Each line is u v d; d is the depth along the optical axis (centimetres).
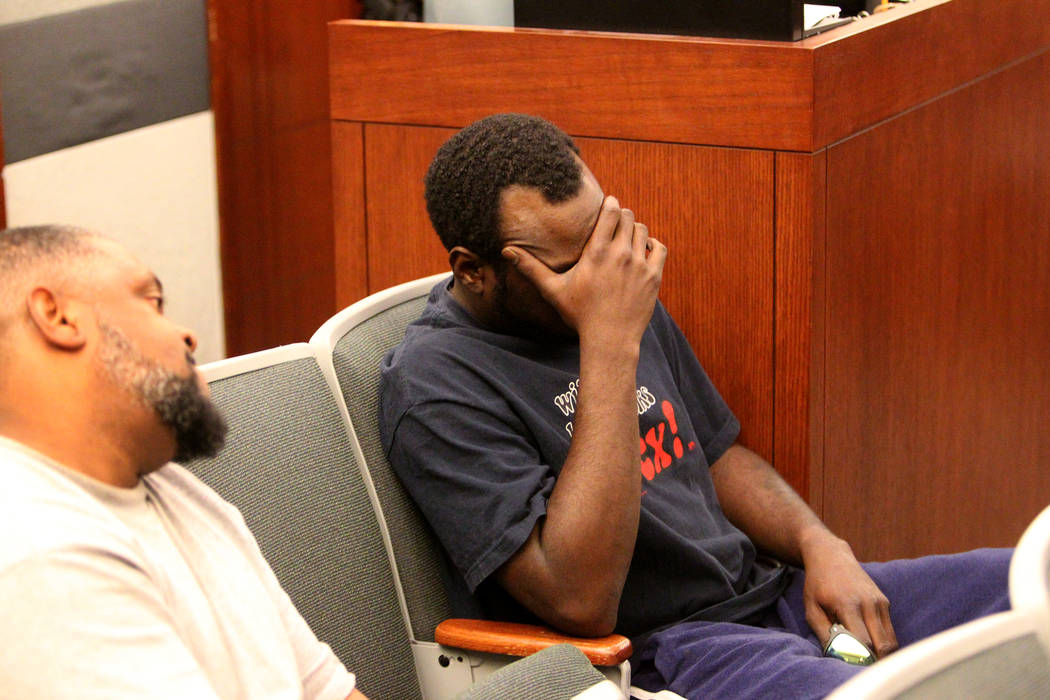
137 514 218
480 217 312
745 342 383
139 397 210
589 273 309
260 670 230
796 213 366
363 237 440
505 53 400
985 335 470
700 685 305
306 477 304
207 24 624
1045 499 532
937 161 425
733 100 368
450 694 318
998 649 144
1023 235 487
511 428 314
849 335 392
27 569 188
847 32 376
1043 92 486
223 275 660
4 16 535
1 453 203
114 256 215
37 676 186
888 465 424
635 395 306
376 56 421
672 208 386
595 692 243
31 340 205
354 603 307
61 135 568
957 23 425
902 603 338
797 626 340
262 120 662
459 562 302
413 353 319
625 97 385
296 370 314
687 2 378
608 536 292
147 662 194
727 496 371
